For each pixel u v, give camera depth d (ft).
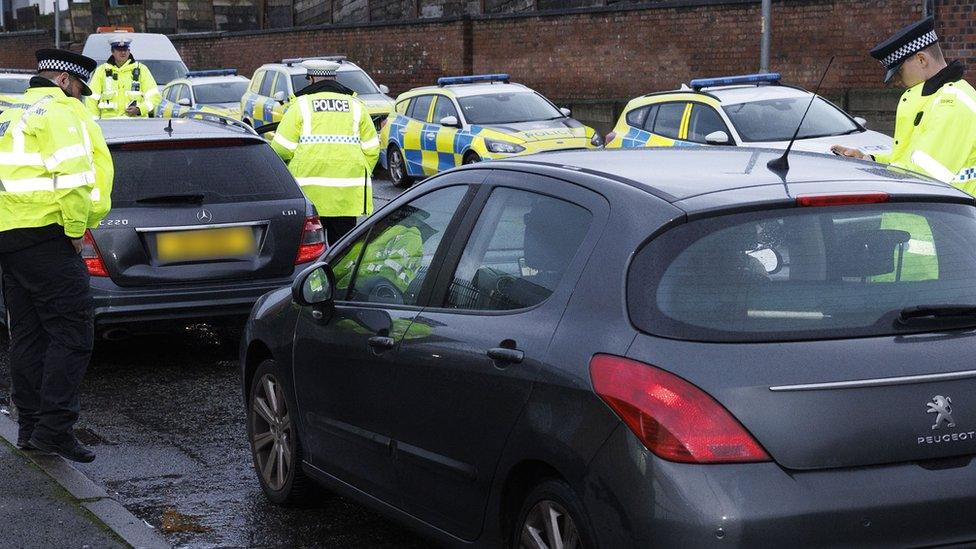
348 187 61.77
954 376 21.01
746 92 82.33
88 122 35.04
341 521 31.91
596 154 27.09
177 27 236.02
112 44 107.04
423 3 171.53
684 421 20.03
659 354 20.67
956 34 89.20
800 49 117.50
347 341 28.60
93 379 47.75
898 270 22.17
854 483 20.22
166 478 35.50
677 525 19.74
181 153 47.93
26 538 29.22
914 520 20.42
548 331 22.62
